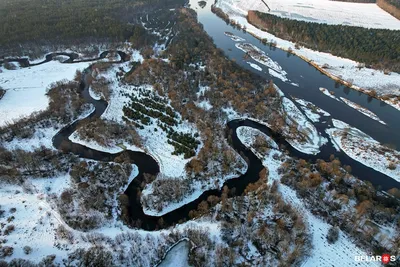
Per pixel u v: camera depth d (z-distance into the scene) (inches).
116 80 5482.3
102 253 2549.2
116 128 4101.9
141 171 3577.8
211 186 3358.8
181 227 2854.3
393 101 5059.1
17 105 4781.0
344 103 5024.6
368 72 5905.5
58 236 2736.2
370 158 3764.8
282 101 4918.8
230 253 2546.8
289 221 2866.6
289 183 3312.0
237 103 4626.0
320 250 2625.5
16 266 2431.1
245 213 2982.3
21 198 3132.4
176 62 5728.3
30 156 3567.9
